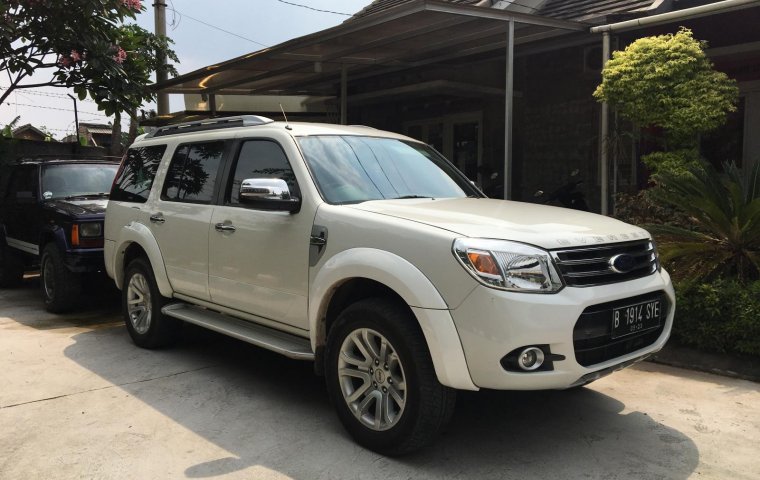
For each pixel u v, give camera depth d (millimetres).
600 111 9594
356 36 7992
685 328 5023
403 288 3281
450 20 7137
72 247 7000
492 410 4215
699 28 8164
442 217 3557
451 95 10812
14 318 7195
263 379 4910
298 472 3350
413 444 3357
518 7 9781
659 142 7465
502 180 11250
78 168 8555
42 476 3326
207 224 4770
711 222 5238
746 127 8359
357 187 4180
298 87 12695
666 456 3500
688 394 4422
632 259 3502
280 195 3943
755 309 4637
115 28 9273
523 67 10656
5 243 8984
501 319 3027
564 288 3162
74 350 5738
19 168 8789
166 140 5652
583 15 9102
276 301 4184
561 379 3117
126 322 5949
